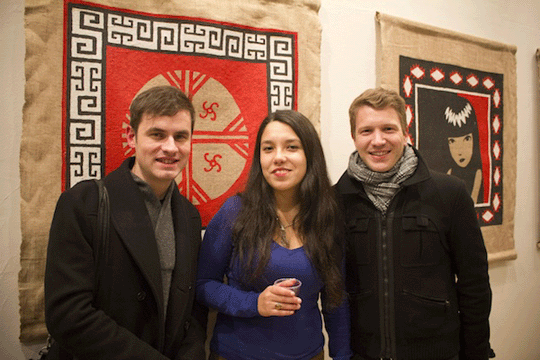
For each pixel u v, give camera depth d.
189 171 1.35
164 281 0.98
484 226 1.96
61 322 0.81
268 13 1.46
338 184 1.27
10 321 1.17
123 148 1.26
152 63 1.29
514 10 2.15
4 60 1.16
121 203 0.92
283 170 1.05
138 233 0.91
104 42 1.22
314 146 1.10
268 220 1.08
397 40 1.71
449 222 1.15
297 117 1.09
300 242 1.12
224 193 1.41
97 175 1.23
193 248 1.10
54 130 1.17
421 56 1.78
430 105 1.80
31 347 1.19
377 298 1.14
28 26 1.13
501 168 2.03
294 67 1.51
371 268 1.16
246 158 1.44
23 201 1.14
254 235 1.06
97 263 0.88
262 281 1.06
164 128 0.92
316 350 1.11
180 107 0.93
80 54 1.20
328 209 1.11
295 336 1.06
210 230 1.14
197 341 1.05
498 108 2.02
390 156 1.13
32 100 1.14
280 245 1.08
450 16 1.94
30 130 1.14
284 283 0.94
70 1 1.18
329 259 1.10
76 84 1.20
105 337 0.82
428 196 1.15
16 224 1.18
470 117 1.92
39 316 1.16
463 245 1.14
